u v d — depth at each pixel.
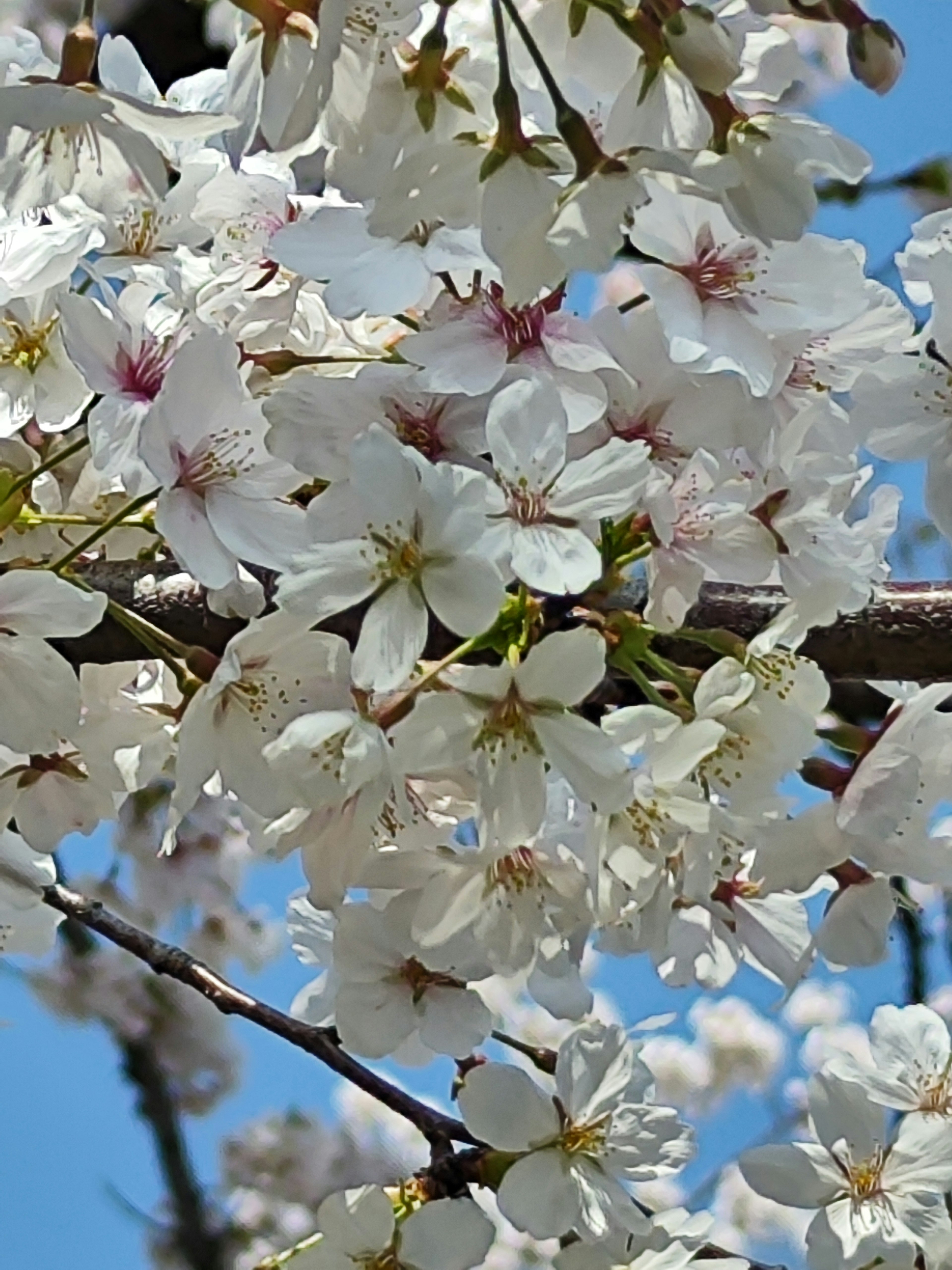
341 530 0.39
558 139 0.39
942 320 0.42
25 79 0.40
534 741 0.38
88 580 0.43
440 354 0.39
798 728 0.40
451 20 0.41
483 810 0.38
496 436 0.38
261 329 0.43
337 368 0.43
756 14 0.40
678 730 0.39
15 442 0.44
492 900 0.41
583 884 0.41
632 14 0.39
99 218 0.42
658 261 0.41
